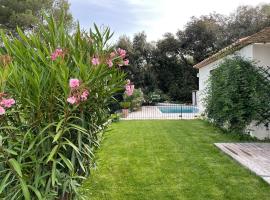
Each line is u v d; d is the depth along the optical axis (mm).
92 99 3590
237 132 10250
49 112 3252
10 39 3572
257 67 10117
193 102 25188
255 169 6340
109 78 3717
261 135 10117
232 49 11047
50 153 3072
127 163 7039
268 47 10109
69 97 3033
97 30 3789
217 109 11109
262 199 4812
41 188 3225
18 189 3039
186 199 4844
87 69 3334
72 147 3305
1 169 3133
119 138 10445
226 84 10156
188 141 9719
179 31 31047
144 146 9016
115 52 3809
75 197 3678
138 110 22641
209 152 8070
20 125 3234
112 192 5180
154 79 30156
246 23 31281
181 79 30594
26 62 3254
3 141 3188
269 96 9867
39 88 3021
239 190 5195
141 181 5734
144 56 30969
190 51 30859
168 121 15477
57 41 3594
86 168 3811
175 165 6820
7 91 3156
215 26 30500
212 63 15141
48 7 23172
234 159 7203
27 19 21250
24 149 3186
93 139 3770
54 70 3076
